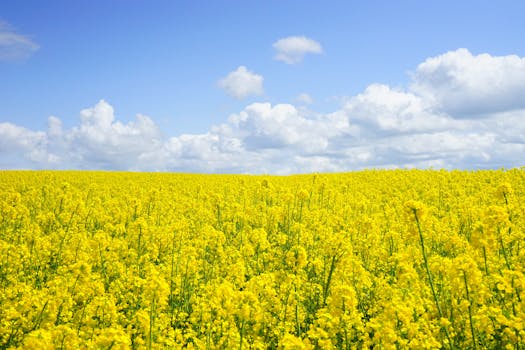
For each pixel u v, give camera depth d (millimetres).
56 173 44000
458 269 6379
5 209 15086
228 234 16250
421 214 6930
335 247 8969
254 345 6652
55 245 13008
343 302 6492
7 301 8391
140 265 11492
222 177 40906
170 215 18547
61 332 6008
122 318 7668
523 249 9945
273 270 11555
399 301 6805
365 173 36594
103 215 17797
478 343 6484
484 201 18609
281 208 17188
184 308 9008
